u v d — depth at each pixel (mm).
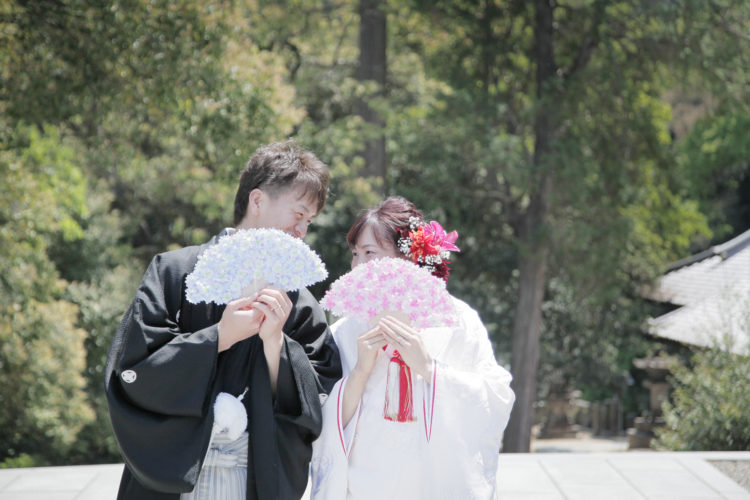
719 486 4828
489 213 15453
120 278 13391
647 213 15781
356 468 2432
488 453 2443
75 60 7965
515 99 15531
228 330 2039
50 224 8773
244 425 2070
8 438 10477
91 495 4531
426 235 2584
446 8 14195
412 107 16688
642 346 16125
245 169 2289
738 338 8609
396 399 2430
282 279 2035
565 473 5137
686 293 16156
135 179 13672
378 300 2301
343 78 17625
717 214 24234
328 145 13133
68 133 11312
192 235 14680
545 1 14297
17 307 8758
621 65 14102
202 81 8211
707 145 24516
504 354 16500
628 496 4656
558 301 16562
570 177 13078
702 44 13523
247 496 2107
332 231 13945
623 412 19578
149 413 2025
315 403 2174
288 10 16188
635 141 14469
